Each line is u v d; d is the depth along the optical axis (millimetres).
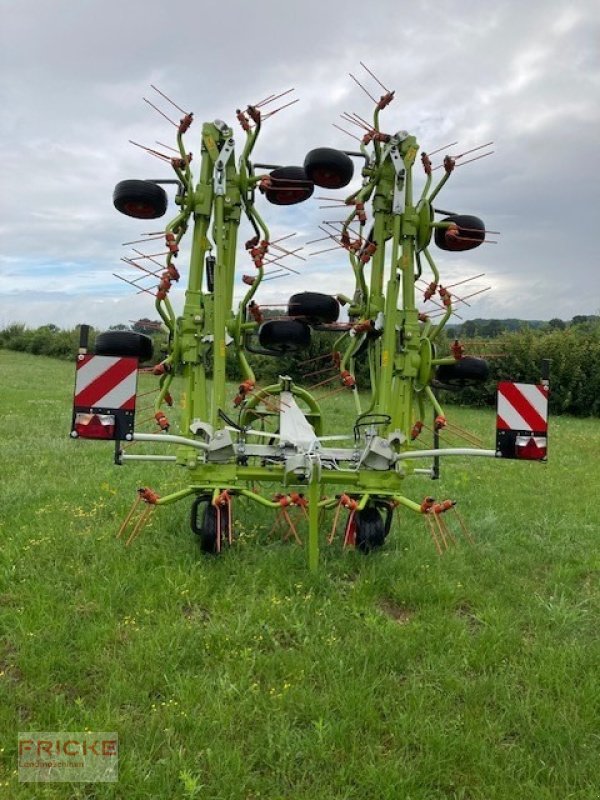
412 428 5688
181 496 5109
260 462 6145
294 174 5547
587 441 13859
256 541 5477
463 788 2729
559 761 2885
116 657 3582
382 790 2682
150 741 2895
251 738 2947
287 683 3348
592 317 25672
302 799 2629
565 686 3424
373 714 3121
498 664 3682
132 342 5332
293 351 5703
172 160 5137
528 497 7840
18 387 20906
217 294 5195
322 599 4383
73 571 4707
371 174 5574
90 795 2641
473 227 5438
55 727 2982
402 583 4652
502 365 23062
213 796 2629
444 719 3141
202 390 5285
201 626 3938
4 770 2736
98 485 7254
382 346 5426
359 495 5309
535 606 4484
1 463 8367
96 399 4469
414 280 5508
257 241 5527
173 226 5207
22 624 3818
